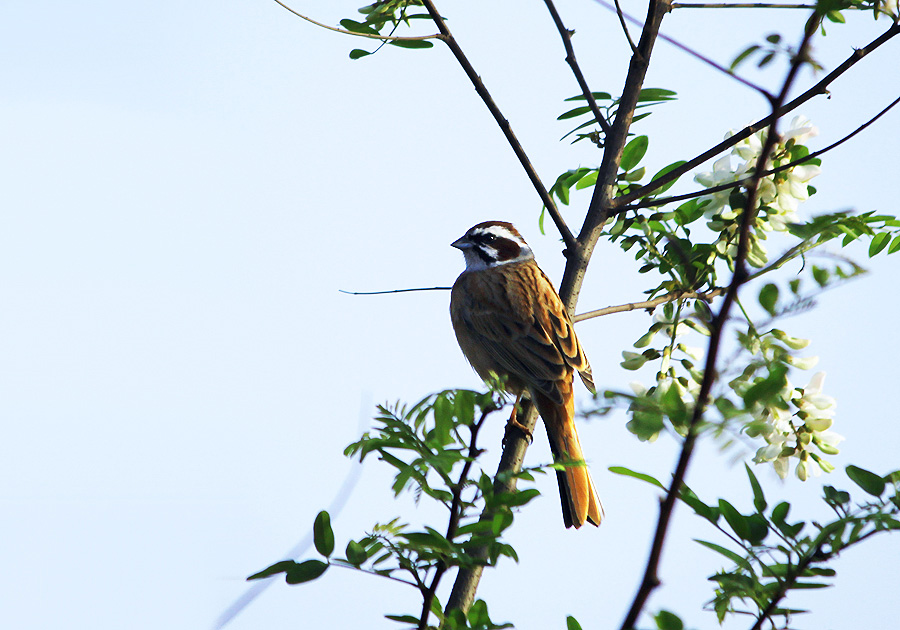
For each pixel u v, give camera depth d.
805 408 7.07
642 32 9.62
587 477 9.60
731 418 3.98
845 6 8.06
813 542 5.36
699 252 8.35
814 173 8.08
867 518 5.21
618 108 9.65
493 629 6.09
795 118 8.23
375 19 9.48
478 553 5.54
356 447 5.52
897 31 7.64
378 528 5.64
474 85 9.45
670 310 8.05
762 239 8.29
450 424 5.62
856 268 5.28
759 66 6.12
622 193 9.78
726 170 8.65
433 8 9.42
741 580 5.45
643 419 4.12
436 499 5.58
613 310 9.39
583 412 4.21
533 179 9.52
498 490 5.89
